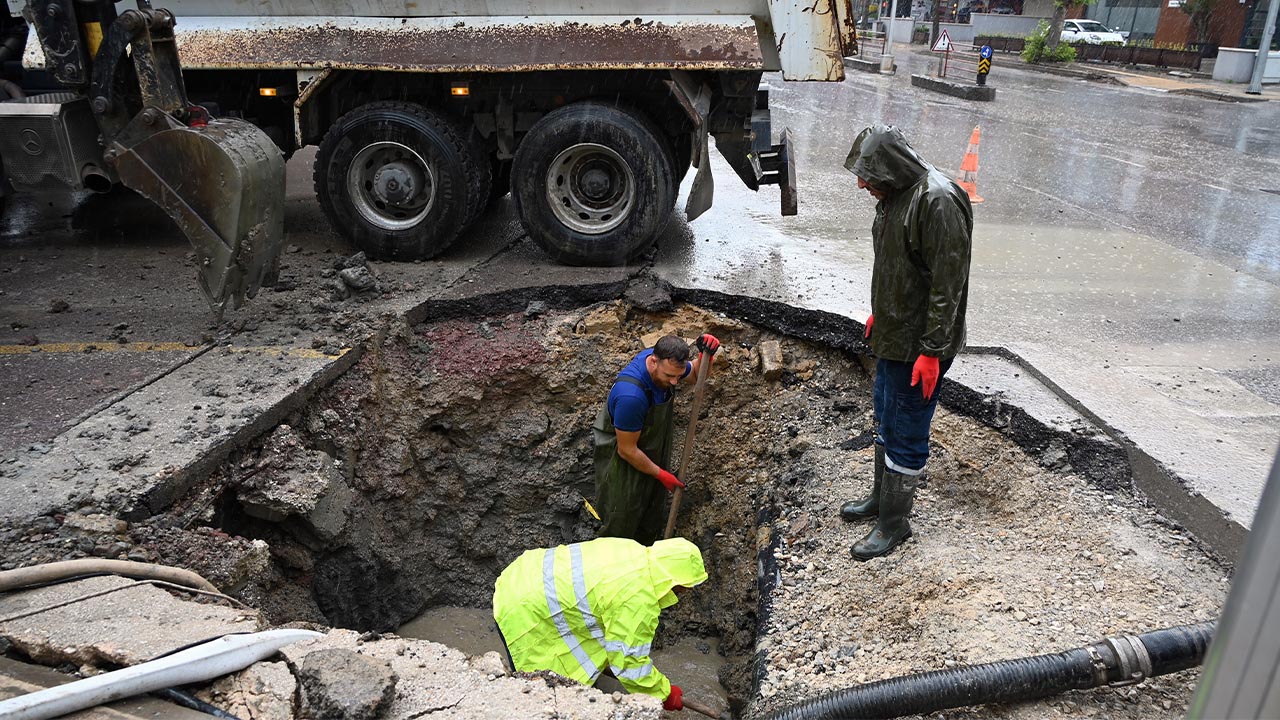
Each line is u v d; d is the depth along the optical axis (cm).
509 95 570
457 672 266
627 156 551
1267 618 130
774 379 538
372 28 542
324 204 590
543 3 530
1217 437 405
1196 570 344
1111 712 287
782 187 624
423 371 517
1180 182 1050
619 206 576
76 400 397
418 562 522
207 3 551
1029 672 283
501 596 359
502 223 704
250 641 257
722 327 554
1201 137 1454
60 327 482
